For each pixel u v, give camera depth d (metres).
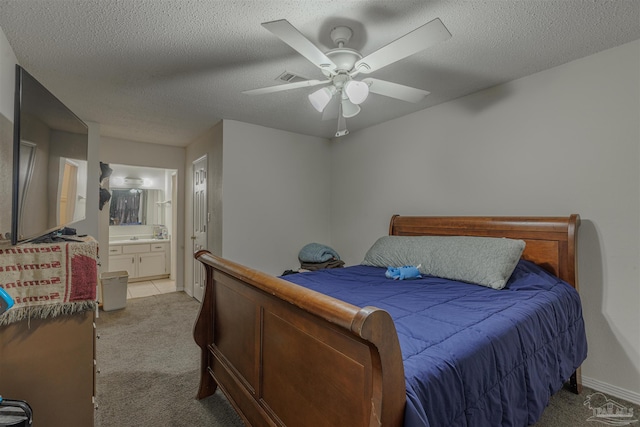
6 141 1.82
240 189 3.62
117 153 4.33
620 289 2.05
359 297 1.87
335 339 1.04
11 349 1.35
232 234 3.57
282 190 3.97
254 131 3.72
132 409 1.92
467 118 2.87
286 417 1.29
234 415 1.88
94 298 1.49
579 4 1.61
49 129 1.54
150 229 5.95
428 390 0.97
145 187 5.89
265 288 1.32
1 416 1.14
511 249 2.15
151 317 3.62
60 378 1.44
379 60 1.67
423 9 1.65
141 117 3.41
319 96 1.93
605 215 2.11
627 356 2.02
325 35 1.89
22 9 1.62
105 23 1.76
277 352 1.37
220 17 1.71
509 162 2.59
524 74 2.45
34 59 2.14
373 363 0.87
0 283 1.30
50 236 1.64
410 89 2.02
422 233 3.09
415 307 1.66
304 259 3.93
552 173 2.35
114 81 2.50
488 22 1.77
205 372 2.05
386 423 0.85
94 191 3.51
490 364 1.21
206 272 2.11
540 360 1.51
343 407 1.00
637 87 1.98
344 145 4.21
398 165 3.50
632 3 1.60
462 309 1.61
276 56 2.13
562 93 2.29
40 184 1.44
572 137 2.25
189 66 2.27
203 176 4.12
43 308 1.38
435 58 2.19
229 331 1.84
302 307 1.07
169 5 1.61
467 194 2.87
